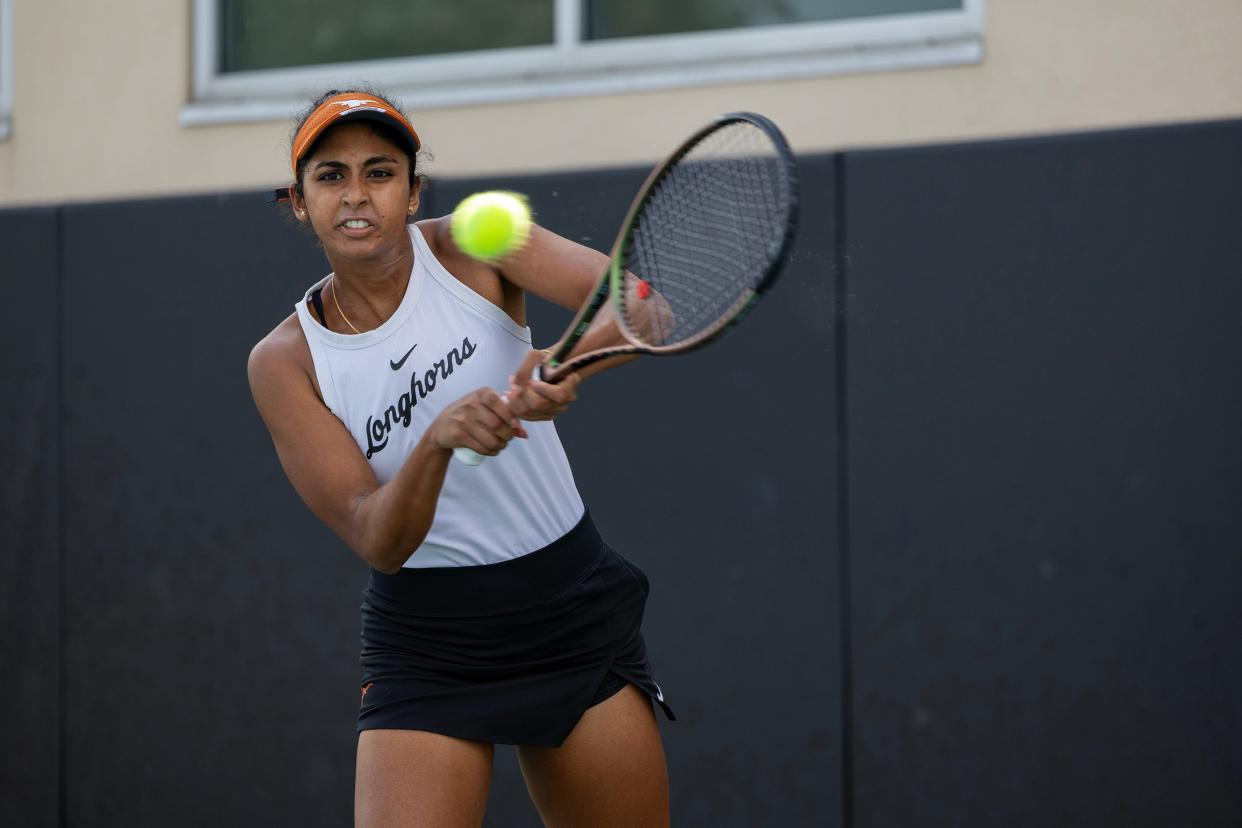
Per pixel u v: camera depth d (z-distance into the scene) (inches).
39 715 713.6
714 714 604.7
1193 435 536.1
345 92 353.4
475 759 379.6
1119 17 593.3
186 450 692.1
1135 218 546.6
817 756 589.3
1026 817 556.7
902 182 580.4
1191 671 534.0
